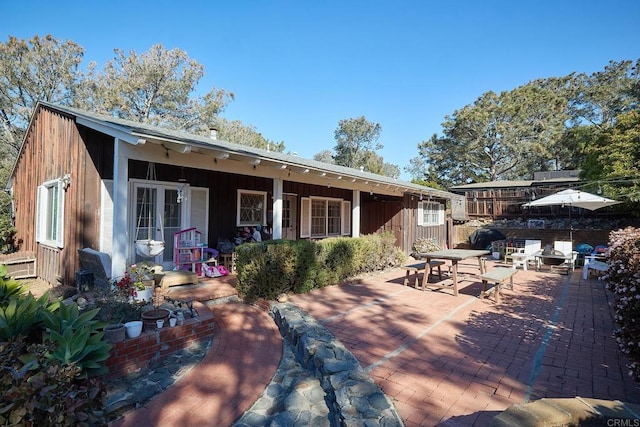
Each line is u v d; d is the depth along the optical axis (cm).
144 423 255
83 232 621
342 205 1248
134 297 418
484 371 332
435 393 289
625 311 299
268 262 577
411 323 479
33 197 882
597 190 1244
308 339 363
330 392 278
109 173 654
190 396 293
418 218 1334
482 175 2903
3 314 299
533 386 303
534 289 730
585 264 870
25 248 930
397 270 945
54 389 177
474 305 581
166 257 743
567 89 3117
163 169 738
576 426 174
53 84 2261
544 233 1430
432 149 3108
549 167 2961
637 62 3033
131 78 2462
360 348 387
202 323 413
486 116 2475
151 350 356
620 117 1220
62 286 599
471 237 1548
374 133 4319
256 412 275
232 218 883
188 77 2688
